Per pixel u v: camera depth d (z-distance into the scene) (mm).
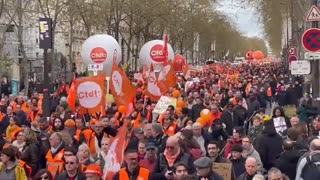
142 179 9328
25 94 37781
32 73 56219
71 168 9781
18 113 18875
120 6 52875
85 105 15734
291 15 45125
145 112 18797
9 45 56844
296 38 50062
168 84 20250
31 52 62688
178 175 8711
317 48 15945
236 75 47188
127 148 11570
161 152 11742
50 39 22859
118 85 16438
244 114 19250
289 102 31406
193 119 19766
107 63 25797
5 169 10242
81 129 14180
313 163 9609
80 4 51344
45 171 9531
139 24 57969
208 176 8930
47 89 22141
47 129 15219
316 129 14258
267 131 12281
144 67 30766
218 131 14969
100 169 9461
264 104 31781
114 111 18859
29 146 12109
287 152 10781
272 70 72875
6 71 46969
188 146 11359
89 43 25844
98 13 53156
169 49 31281
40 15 60562
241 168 10883
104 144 11016
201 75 53938
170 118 15188
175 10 64875
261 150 12211
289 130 11273
